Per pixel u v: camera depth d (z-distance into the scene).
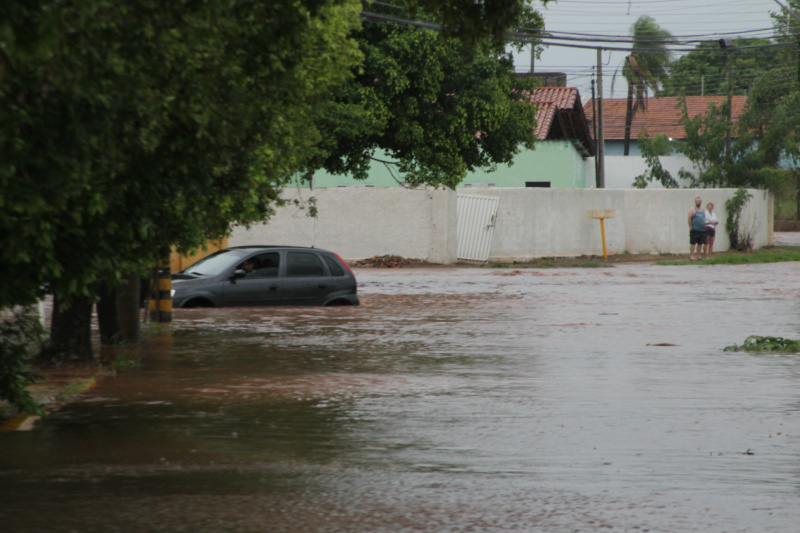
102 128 14.26
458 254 83.19
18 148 13.23
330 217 81.88
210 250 64.19
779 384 24.64
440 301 48.53
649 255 93.94
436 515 13.39
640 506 13.86
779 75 129.25
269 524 12.91
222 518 13.16
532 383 24.70
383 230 82.00
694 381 25.05
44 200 14.20
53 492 14.36
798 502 14.09
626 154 158.62
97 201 15.55
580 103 116.25
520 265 82.00
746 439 18.31
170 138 17.62
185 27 14.45
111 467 15.95
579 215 89.19
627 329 36.88
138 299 32.25
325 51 27.28
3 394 19.45
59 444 17.69
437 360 28.72
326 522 13.04
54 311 27.06
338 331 35.72
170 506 13.70
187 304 42.53
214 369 26.84
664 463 16.45
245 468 15.95
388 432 18.89
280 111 22.08
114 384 24.38
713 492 14.63
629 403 21.98
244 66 17.62
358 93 61.38
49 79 13.08
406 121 64.69
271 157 26.78
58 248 17.58
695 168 124.75
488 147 72.31
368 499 14.16
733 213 100.06
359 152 66.69
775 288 57.16
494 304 47.03
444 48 62.81
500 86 69.50
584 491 14.66
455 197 81.88
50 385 24.08
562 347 31.73
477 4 21.42
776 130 119.00
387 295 52.12
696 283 61.22
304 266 44.75
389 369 26.97
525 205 85.75
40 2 10.47
